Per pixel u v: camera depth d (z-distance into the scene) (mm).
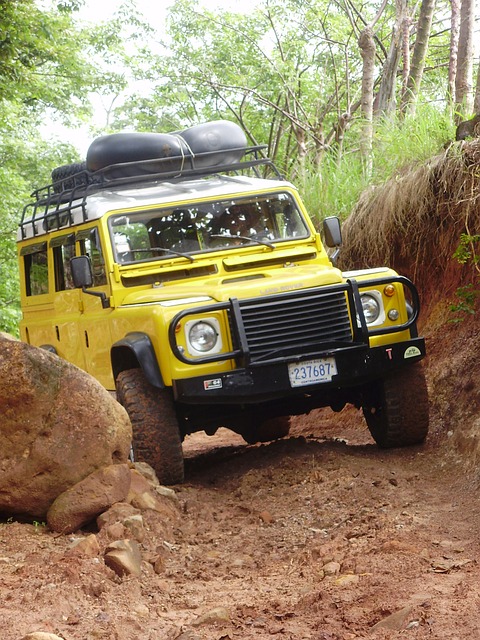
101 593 4828
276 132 27859
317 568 5277
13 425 6121
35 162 34250
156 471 7641
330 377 7586
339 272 7879
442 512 6164
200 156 8930
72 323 9164
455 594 4410
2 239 30703
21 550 5676
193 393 7309
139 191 8938
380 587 4664
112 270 8227
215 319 7441
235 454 9195
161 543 6000
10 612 4414
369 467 7477
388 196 10445
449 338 9398
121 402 7762
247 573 5426
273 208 8742
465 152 9461
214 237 8516
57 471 6188
